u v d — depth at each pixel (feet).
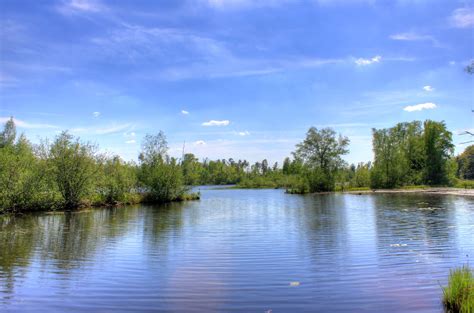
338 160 247.09
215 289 31.32
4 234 62.90
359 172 284.00
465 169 293.43
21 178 101.60
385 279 33.65
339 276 34.99
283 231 65.16
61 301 28.40
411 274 35.24
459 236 56.03
